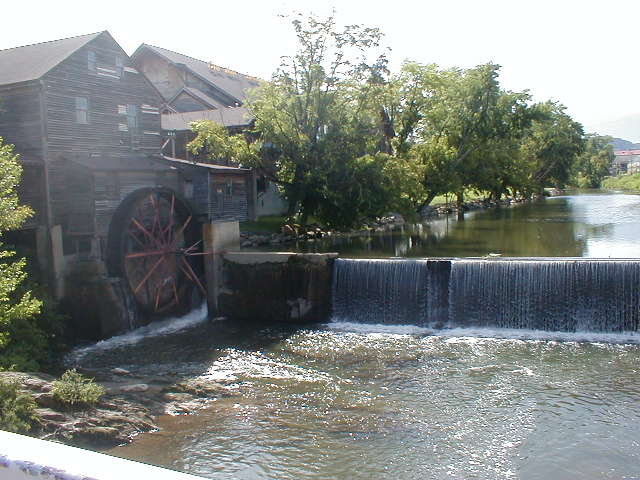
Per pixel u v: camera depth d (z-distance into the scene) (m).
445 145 44.25
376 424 13.11
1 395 11.73
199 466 11.38
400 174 35.56
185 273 24.27
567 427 12.67
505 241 33.38
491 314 20.75
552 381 15.26
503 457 11.55
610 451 11.62
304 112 34.88
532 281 20.20
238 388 15.42
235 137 33.78
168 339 20.64
